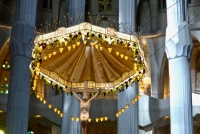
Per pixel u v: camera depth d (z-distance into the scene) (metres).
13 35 22.80
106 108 24.69
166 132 28.16
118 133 22.80
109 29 14.94
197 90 29.16
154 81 26.89
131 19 24.44
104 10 29.33
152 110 24.30
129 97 23.06
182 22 22.17
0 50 26.36
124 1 24.72
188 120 20.44
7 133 21.12
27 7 23.34
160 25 27.61
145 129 24.53
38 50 15.39
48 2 28.95
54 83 18.17
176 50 21.56
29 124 29.20
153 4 28.14
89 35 14.65
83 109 15.62
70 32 14.78
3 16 27.00
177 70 21.25
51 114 24.81
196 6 26.72
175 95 20.89
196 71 29.47
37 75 17.08
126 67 17.98
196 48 29.12
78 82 18.97
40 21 28.16
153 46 27.44
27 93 22.08
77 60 18.20
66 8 28.62
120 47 16.75
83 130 15.33
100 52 17.80
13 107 21.42
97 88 18.78
